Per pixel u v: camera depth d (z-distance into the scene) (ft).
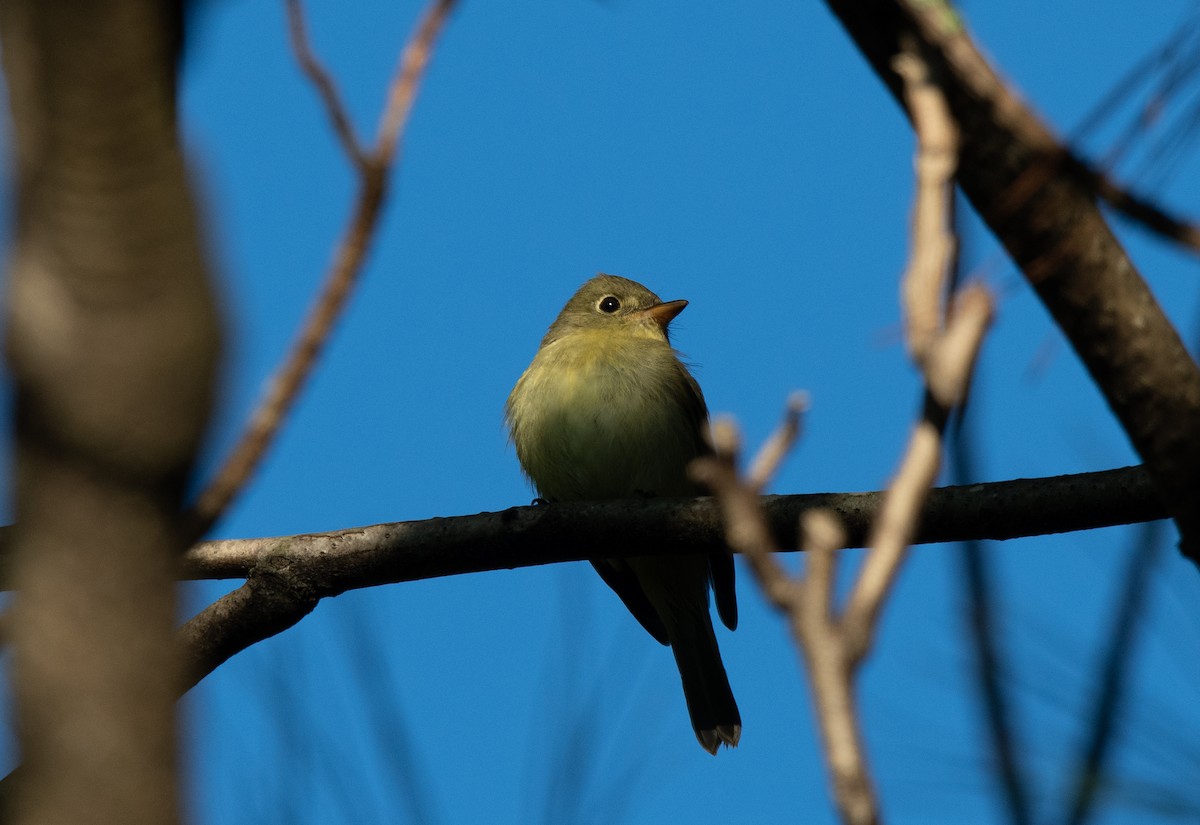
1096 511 26.68
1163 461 14.93
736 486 7.52
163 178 6.53
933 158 8.90
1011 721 10.46
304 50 8.87
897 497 7.80
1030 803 10.27
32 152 6.46
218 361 6.72
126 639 6.76
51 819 6.61
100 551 6.72
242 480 8.55
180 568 7.07
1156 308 14.26
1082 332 14.20
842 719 7.06
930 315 8.55
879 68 12.61
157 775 6.79
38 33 6.33
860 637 7.29
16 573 6.84
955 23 10.83
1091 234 13.37
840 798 6.98
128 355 6.56
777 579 7.34
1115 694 11.32
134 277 6.52
